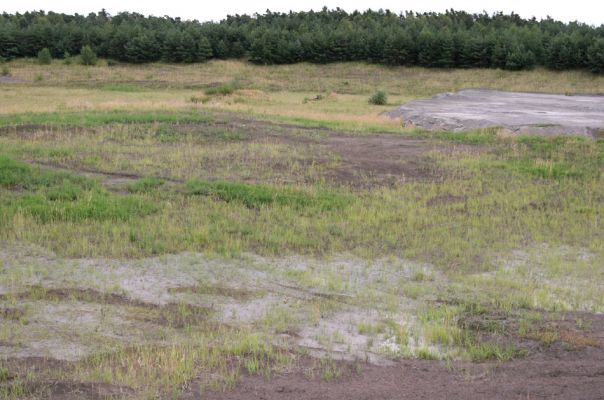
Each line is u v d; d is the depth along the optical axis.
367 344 6.60
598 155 17.11
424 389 5.38
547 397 5.18
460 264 9.59
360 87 54.75
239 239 10.21
